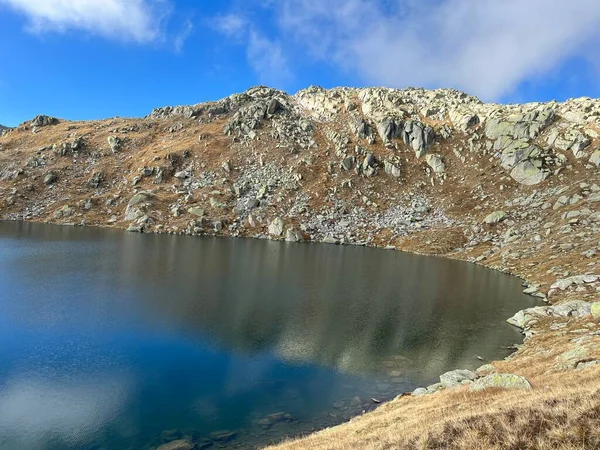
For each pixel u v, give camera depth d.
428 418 15.24
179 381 25.97
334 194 112.38
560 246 66.12
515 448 10.08
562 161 99.38
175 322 36.59
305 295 48.03
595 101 116.31
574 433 9.83
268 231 100.69
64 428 20.27
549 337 32.72
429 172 119.44
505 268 67.31
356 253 82.50
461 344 34.44
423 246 87.62
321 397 24.59
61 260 61.50
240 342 32.88
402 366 29.73
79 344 30.91
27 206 107.19
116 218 104.44
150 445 19.11
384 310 43.41
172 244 80.94
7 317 35.81
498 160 112.12
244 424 21.23
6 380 24.94
